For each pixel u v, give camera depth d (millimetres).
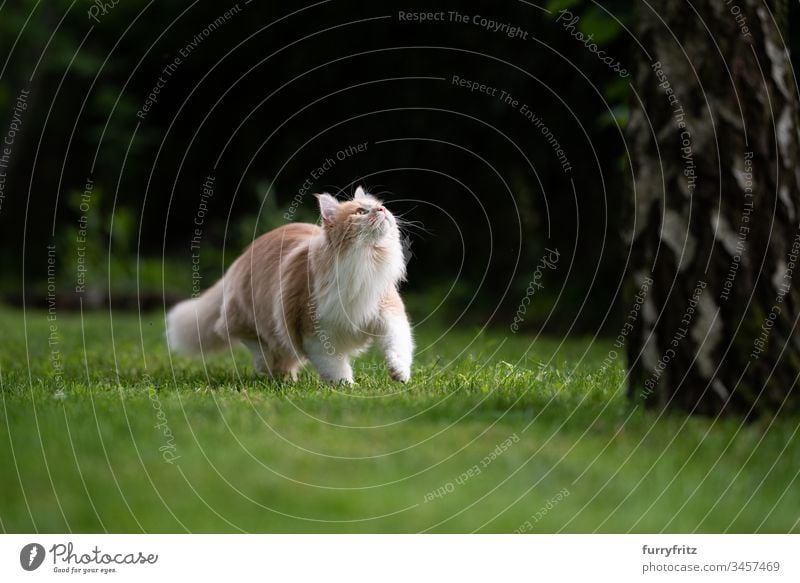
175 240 32219
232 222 30297
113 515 6621
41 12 33469
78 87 33656
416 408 8688
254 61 28641
